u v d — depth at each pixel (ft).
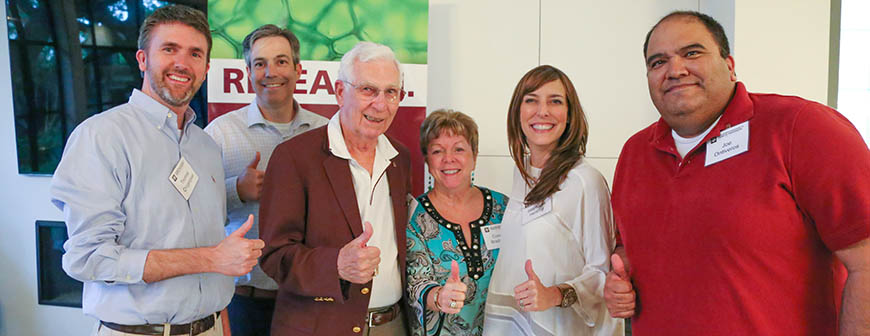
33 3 11.25
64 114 11.47
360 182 6.79
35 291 12.23
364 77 6.42
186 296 6.13
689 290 4.91
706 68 4.75
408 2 10.04
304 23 9.98
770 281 4.49
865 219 4.01
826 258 4.53
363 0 10.01
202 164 6.78
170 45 6.23
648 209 5.39
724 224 4.65
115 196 5.80
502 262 6.93
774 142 4.47
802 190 4.34
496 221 7.41
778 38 10.50
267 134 9.66
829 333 4.53
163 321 6.04
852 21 10.55
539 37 11.76
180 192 6.31
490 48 11.76
